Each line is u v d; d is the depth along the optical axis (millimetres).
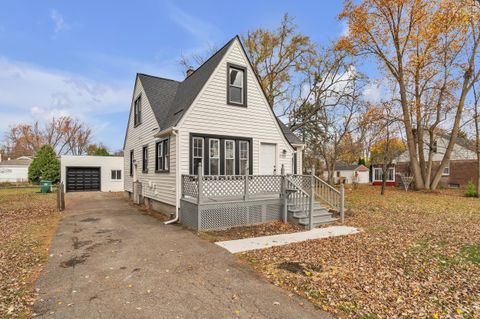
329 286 4332
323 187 10586
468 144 24094
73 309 3604
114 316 3428
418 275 4805
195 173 10047
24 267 5113
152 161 12648
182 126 9758
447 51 20891
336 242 7027
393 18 21109
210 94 10383
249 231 8352
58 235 7664
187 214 9055
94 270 5004
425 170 23531
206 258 5719
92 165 24734
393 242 7008
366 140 25828
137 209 13008
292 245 6742
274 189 9805
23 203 14773
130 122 17438
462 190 24562
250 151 11312
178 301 3828
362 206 13586
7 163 39562
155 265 5281
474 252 6160
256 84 11656
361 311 3568
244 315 3455
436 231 8266
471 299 3916
